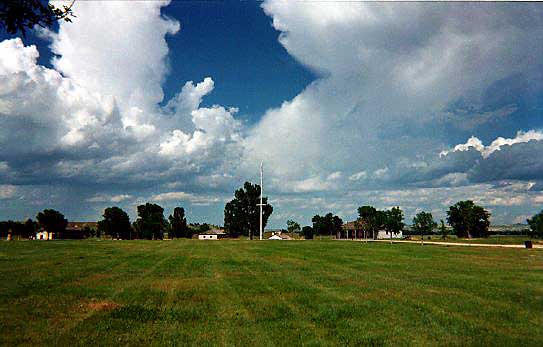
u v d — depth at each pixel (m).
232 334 10.42
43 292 16.55
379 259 34.31
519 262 31.64
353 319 12.04
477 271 24.95
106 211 135.75
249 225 125.88
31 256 36.22
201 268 26.45
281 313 12.80
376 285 18.80
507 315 12.59
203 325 11.33
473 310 13.30
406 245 61.53
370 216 115.75
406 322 11.67
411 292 16.86
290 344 9.58
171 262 30.78
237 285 18.73
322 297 15.64
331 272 24.33
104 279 20.66
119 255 38.00
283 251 45.81
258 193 126.81
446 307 13.78
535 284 19.30
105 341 9.80
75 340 9.89
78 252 42.25
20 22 7.59
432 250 47.88
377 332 10.61
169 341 9.81
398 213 112.12
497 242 77.06
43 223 117.62
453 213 125.94
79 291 16.84
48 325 11.27
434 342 9.78
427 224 93.69
